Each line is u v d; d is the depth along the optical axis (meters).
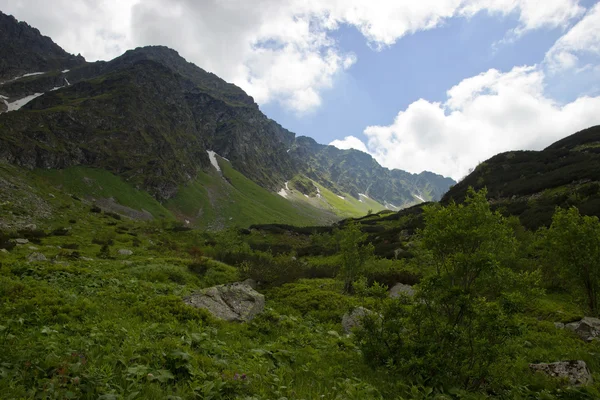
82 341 7.96
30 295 12.09
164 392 6.16
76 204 106.50
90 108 198.88
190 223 175.12
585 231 20.14
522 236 36.97
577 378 9.60
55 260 29.16
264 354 10.04
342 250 31.52
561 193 66.00
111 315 11.91
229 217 199.25
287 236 114.56
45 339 7.73
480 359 8.48
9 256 27.95
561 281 26.84
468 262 9.62
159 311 13.33
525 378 9.68
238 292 17.52
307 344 12.52
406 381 8.86
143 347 8.02
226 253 53.16
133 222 106.31
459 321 9.45
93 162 170.50
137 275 24.50
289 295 24.05
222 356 8.88
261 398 6.50
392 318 9.91
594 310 19.73
